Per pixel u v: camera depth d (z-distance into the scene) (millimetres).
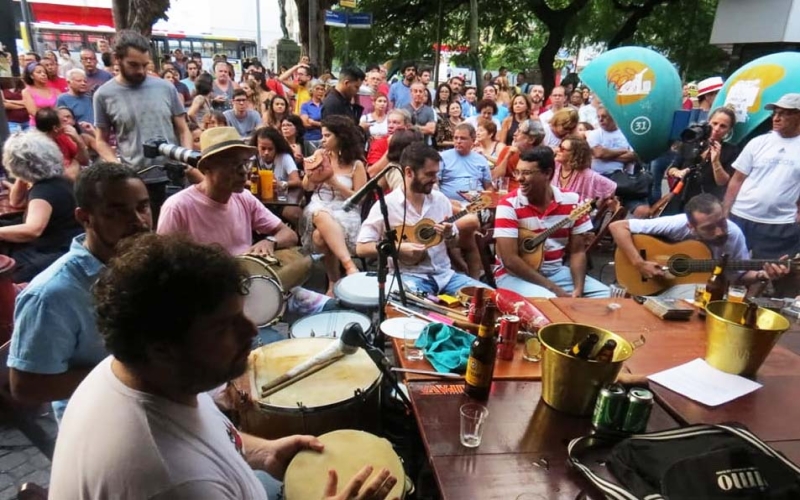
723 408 1458
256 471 1448
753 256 3658
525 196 3027
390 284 2498
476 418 1300
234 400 1701
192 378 860
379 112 6375
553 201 3064
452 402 1458
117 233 1514
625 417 1277
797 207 3504
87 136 4941
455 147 4559
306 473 1345
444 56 21516
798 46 7359
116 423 836
